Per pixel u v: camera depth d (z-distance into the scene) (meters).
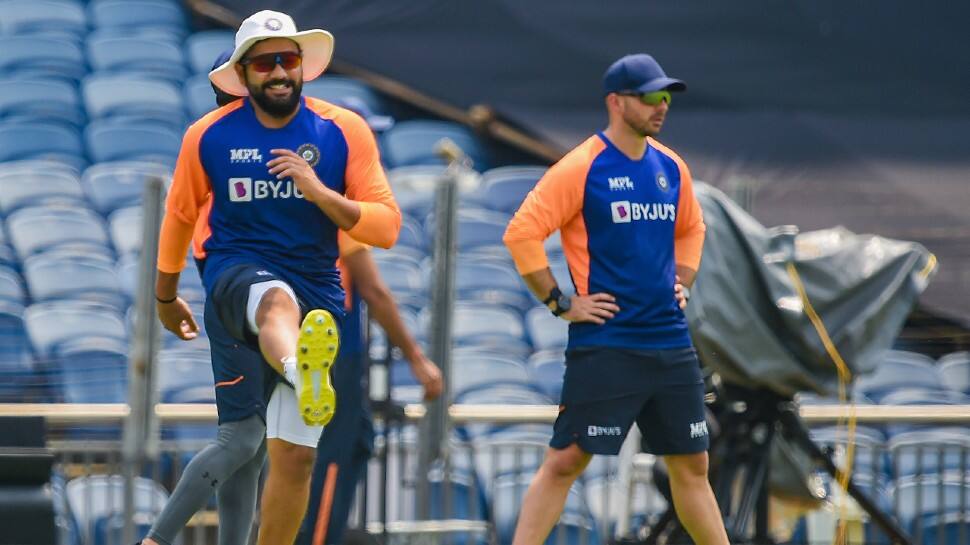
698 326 23.16
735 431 24.41
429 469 24.17
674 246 20.86
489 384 33.72
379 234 17.25
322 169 17.28
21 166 42.78
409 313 35.91
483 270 39.31
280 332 16.16
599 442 20.12
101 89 47.72
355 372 21.30
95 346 32.25
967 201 41.66
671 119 45.78
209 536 24.66
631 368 20.08
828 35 46.28
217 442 17.33
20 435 19.59
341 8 49.47
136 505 25.30
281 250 17.22
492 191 44.38
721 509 24.27
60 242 39.00
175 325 19.08
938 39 45.88
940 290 36.19
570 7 48.41
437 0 49.31
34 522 18.45
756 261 23.62
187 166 17.39
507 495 29.47
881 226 41.31
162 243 17.94
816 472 26.86
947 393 34.81
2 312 32.41
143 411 22.78
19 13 51.75
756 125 45.28
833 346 23.83
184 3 53.28
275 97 16.95
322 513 21.05
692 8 47.28
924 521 29.94
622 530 27.00
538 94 48.16
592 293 20.20
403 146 46.62
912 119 45.06
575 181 20.11
